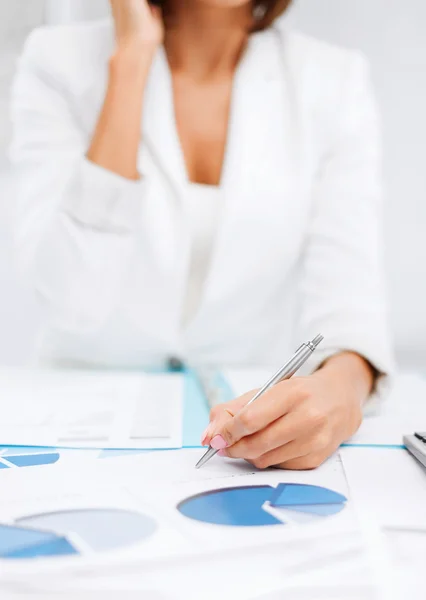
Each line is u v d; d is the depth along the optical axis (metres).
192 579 0.27
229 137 0.95
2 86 1.42
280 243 0.95
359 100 1.00
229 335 0.98
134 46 0.87
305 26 1.53
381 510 0.36
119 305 0.92
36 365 1.00
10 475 0.42
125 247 0.86
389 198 1.57
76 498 0.37
